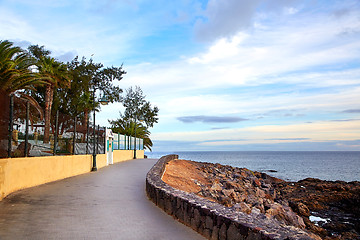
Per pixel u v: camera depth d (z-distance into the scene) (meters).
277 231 4.55
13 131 11.51
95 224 7.05
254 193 26.83
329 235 16.73
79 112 49.03
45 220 7.23
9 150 10.59
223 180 30.41
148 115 70.56
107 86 55.66
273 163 126.06
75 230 6.49
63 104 46.69
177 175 22.69
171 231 6.64
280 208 18.67
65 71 35.06
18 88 20.64
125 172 20.78
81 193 11.47
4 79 18.94
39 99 43.81
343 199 26.48
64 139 17.25
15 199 9.66
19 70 19.97
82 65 51.00
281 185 38.56
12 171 10.81
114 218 7.70
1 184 9.58
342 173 74.75
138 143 47.66
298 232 4.57
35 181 13.05
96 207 9.01
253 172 47.69
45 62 33.44
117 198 10.70
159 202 9.29
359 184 36.22
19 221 7.05
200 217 6.46
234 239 5.18
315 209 24.38
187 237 6.20
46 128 14.67
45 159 14.14
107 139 28.44
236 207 14.84
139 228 6.83
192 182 21.83
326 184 36.75
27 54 22.30
